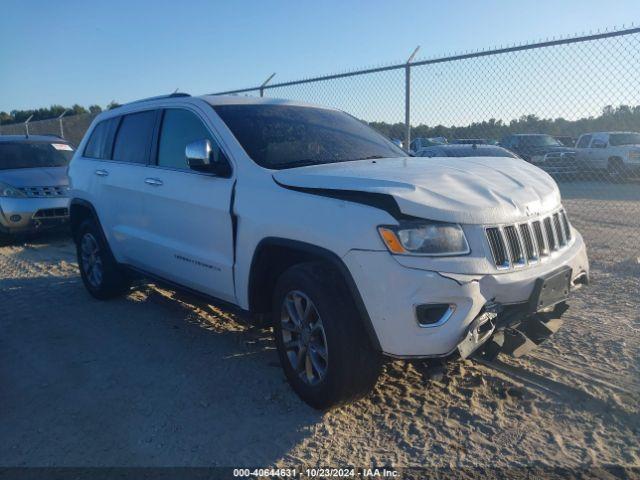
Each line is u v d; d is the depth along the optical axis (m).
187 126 4.58
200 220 4.25
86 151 6.02
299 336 3.58
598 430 3.32
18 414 3.71
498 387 3.83
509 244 3.30
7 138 10.38
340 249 3.22
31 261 8.12
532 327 3.74
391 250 3.07
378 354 3.32
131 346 4.75
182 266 4.51
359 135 4.78
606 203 12.11
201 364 4.35
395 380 3.97
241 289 3.94
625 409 3.51
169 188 4.53
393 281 3.06
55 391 4.00
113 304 5.88
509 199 3.43
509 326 3.41
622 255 7.17
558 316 3.84
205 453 3.20
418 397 3.74
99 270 5.88
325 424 3.45
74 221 6.14
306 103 5.03
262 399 3.77
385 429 3.39
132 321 5.35
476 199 3.30
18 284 6.82
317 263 3.48
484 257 3.17
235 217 3.90
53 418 3.64
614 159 15.68
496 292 3.19
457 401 3.68
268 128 4.33
